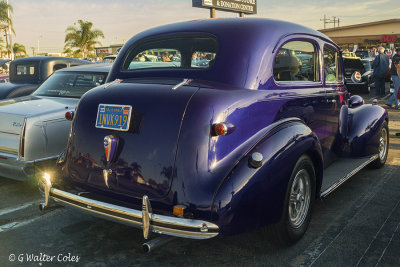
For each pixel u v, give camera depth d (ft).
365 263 9.48
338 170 13.50
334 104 13.66
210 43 10.20
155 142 8.59
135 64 11.16
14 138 13.79
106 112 9.36
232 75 9.53
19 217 12.57
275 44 10.35
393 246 10.32
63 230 11.60
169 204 8.36
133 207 8.69
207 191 8.12
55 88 17.78
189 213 8.13
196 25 10.82
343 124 14.61
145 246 8.15
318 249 10.18
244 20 10.69
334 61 14.32
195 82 9.55
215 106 8.52
